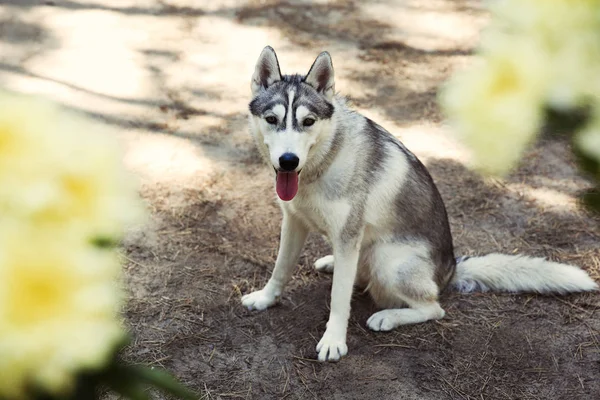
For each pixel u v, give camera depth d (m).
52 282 0.48
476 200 5.16
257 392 3.48
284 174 3.38
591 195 0.64
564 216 4.95
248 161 5.58
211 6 8.26
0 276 0.47
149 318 3.94
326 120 3.43
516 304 4.12
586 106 0.52
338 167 3.52
